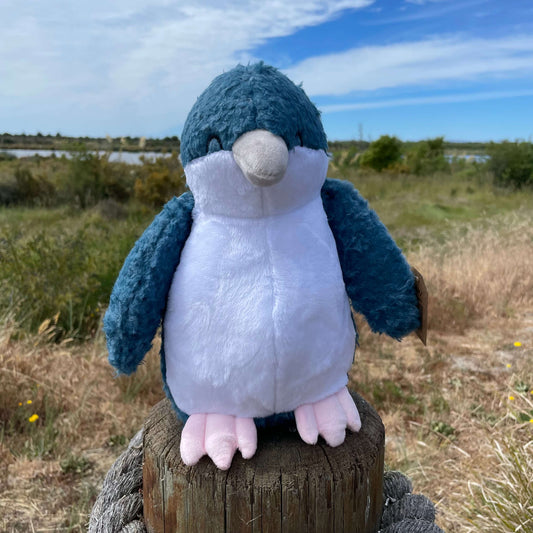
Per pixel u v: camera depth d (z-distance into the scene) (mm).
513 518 530
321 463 339
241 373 322
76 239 1276
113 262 1253
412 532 372
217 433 335
